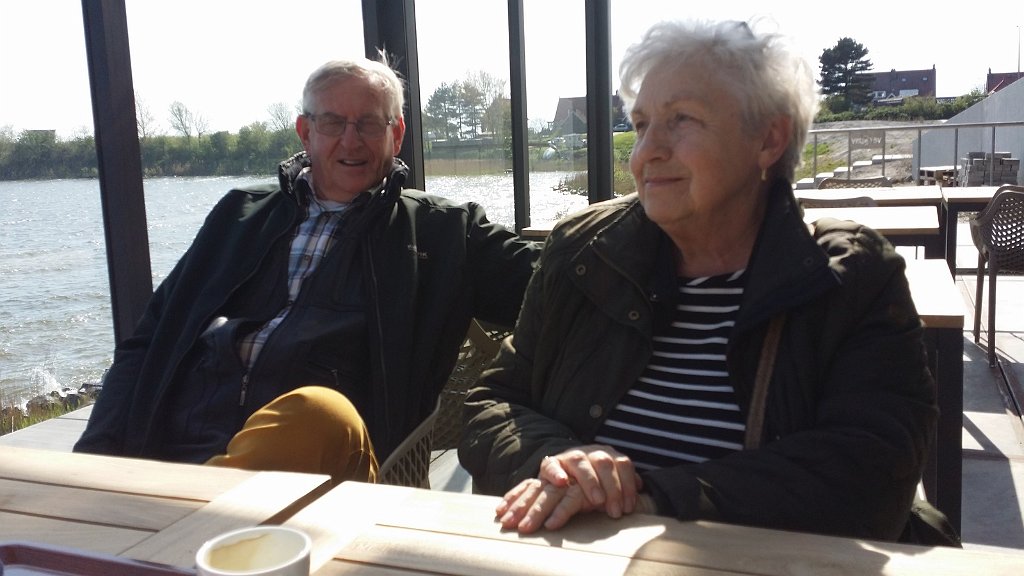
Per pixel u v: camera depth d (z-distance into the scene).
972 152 11.95
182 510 1.05
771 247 1.37
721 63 1.39
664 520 1.01
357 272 2.13
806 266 1.31
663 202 1.43
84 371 2.62
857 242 1.36
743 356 1.37
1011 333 4.85
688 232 1.47
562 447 1.34
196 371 2.07
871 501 1.21
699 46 1.40
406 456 1.90
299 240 2.20
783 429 1.33
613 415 1.50
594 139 5.54
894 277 1.34
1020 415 3.56
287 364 1.99
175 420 2.05
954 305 1.96
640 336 1.49
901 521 1.25
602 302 1.50
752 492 1.17
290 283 2.16
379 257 2.12
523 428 1.46
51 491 1.13
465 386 2.32
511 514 1.01
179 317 2.18
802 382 1.32
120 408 2.13
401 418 2.02
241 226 2.24
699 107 1.40
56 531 1.00
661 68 1.42
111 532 0.99
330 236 2.20
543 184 5.18
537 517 0.99
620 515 1.03
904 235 3.44
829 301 1.32
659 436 1.44
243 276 2.15
